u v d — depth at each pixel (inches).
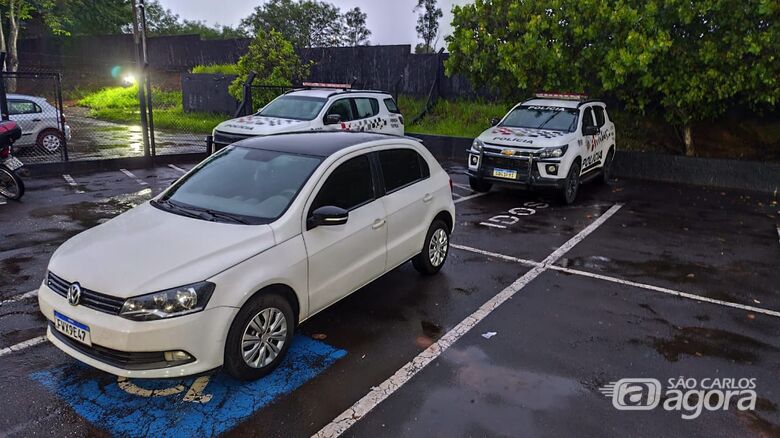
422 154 240.4
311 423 142.6
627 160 529.7
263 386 158.7
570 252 292.7
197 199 186.1
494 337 192.7
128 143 648.4
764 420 149.3
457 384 162.4
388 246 211.2
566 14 485.1
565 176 390.9
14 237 286.0
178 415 144.5
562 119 432.8
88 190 404.8
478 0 538.6
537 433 140.6
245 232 161.0
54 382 157.9
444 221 254.8
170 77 1156.5
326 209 171.5
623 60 450.6
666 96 499.5
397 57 760.3
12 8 1031.0
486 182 435.8
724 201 431.5
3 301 208.7
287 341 167.0
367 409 149.1
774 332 202.2
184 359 142.4
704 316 214.8
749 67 446.6
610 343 190.4
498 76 552.1
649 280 253.1
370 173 206.1
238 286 148.9
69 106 1078.4
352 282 193.9
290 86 608.1
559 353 182.5
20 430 136.6
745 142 536.4
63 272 150.5
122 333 135.9
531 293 234.1
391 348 183.2
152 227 167.0
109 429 138.0
